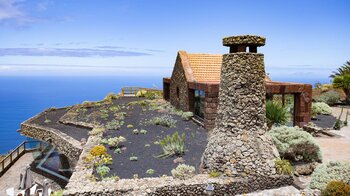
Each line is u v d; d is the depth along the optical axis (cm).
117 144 1606
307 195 915
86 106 3148
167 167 1268
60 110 3259
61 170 2061
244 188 1045
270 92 1908
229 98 1127
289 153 1308
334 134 1891
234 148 1091
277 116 1783
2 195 1606
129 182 1049
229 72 1129
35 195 1279
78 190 976
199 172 1177
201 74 2431
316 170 1014
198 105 2203
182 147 1459
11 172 2044
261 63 1127
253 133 1105
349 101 3250
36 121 2559
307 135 1324
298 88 1964
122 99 3834
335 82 3272
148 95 3978
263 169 1065
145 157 1420
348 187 809
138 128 2055
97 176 1170
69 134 1984
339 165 990
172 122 2138
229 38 1123
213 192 1027
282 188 1000
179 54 2598
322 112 2661
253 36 1089
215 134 1177
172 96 2952
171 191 1014
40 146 2459
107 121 2314
